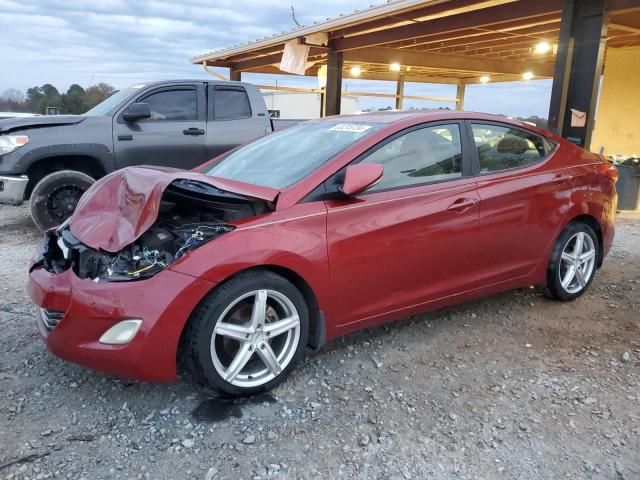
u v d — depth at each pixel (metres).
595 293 4.61
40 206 6.46
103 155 6.75
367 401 2.91
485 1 7.93
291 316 2.98
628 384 3.08
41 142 6.41
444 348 3.54
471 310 4.19
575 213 4.17
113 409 2.81
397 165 3.40
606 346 3.58
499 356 3.44
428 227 3.38
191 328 2.71
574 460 2.43
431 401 2.91
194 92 7.42
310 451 2.49
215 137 7.52
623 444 2.54
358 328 3.29
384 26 9.89
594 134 13.35
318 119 4.31
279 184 3.22
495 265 3.80
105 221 3.09
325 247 3.01
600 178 4.40
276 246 2.85
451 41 11.68
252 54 14.38
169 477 2.31
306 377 3.16
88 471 2.34
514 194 3.79
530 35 10.65
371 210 3.18
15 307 4.19
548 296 4.41
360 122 3.74
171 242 2.89
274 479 2.31
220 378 2.78
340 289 3.10
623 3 7.00
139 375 2.66
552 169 4.09
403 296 3.39
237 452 2.48
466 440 2.57
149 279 2.64
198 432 2.62
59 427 2.65
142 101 7.07
